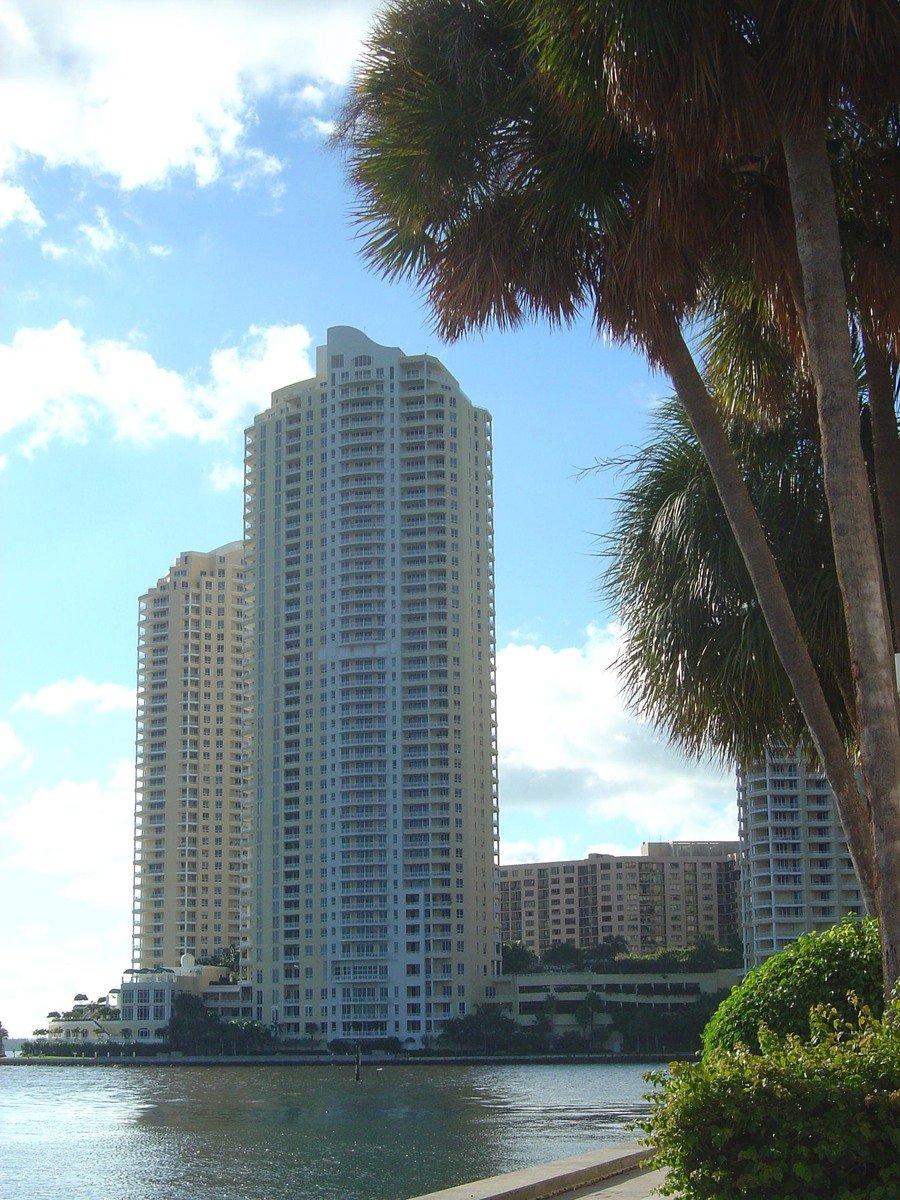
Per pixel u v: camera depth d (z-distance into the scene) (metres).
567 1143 77.69
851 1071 9.57
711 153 13.80
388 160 16.48
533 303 16.62
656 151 14.91
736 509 15.64
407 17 16.36
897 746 12.69
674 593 18.30
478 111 16.17
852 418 13.41
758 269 15.73
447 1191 14.52
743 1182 9.37
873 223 17.06
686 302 15.99
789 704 18.47
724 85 13.39
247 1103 133.62
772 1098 9.52
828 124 16.62
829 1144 9.29
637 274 15.20
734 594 18.11
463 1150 75.94
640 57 13.25
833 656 17.78
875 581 13.09
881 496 17.02
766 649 17.41
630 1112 103.19
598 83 14.01
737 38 13.56
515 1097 130.88
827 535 18.59
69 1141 95.06
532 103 16.06
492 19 16.16
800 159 13.90
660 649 18.34
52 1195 63.84
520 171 16.28
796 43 13.34
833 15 12.90
